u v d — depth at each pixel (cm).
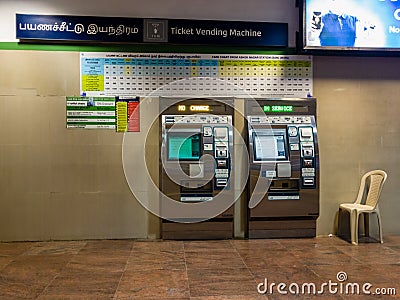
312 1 477
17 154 476
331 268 381
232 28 489
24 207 479
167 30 481
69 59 478
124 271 373
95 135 485
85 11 478
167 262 399
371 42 484
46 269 379
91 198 487
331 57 505
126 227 491
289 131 480
